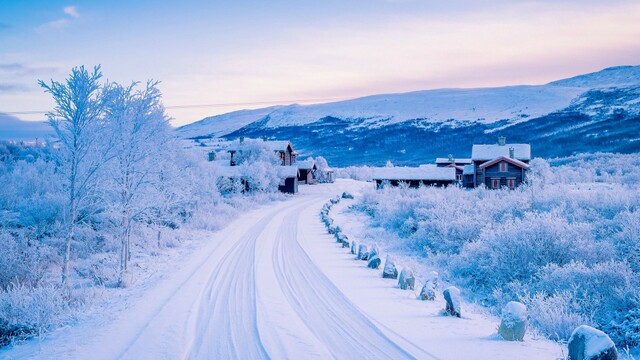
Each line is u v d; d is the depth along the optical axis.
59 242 19.44
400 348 8.20
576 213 20.61
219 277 15.56
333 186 74.88
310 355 8.00
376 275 16.12
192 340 9.02
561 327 9.77
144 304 12.12
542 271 14.10
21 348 8.95
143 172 16.78
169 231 24.98
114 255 19.39
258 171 55.62
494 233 17.58
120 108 15.66
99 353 8.41
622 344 9.26
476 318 10.55
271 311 11.15
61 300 11.48
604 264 12.60
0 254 14.47
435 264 19.17
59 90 13.43
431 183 56.41
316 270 16.88
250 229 29.80
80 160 14.07
